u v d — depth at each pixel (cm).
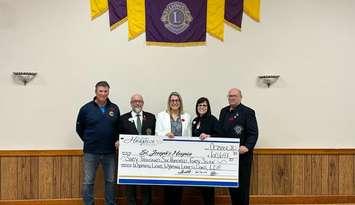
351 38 552
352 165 548
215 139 468
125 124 479
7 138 524
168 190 487
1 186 522
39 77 526
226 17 539
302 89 547
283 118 546
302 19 546
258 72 543
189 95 539
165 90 538
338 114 548
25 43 524
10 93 523
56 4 527
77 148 532
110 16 532
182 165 470
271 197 543
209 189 479
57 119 529
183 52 538
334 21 549
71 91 530
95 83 532
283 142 547
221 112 486
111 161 480
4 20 521
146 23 535
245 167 466
